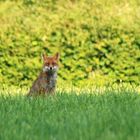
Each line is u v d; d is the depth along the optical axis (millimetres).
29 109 23953
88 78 40000
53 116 22266
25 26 43438
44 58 29844
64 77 39906
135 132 18516
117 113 21672
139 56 41094
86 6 46438
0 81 40000
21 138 18609
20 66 40531
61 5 47062
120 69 40469
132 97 26297
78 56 40938
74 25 43438
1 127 20375
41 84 29422
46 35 42500
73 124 20016
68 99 26297
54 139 18406
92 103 25359
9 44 41656
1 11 46281
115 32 42594
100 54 41156
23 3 48062
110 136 18281
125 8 46281
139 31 42719
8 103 25594
